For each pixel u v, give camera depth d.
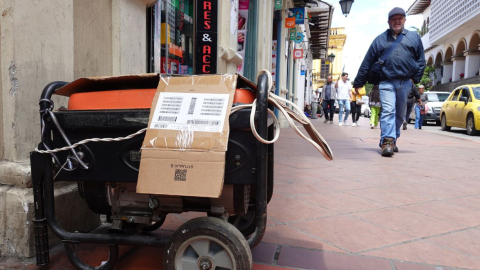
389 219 2.55
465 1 28.50
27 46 1.86
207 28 4.66
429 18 40.25
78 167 1.59
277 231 2.29
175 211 1.67
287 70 15.05
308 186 3.44
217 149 1.40
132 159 1.54
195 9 4.63
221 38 5.46
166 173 1.43
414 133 10.91
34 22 1.88
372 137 8.61
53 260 1.88
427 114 16.03
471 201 3.04
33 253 1.90
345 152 5.87
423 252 2.02
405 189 3.41
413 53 5.11
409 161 5.08
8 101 1.85
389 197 3.12
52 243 2.01
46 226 1.68
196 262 1.47
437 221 2.53
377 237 2.22
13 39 1.80
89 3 2.29
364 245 2.10
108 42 2.49
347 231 2.31
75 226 2.15
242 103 1.52
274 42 11.91
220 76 1.53
